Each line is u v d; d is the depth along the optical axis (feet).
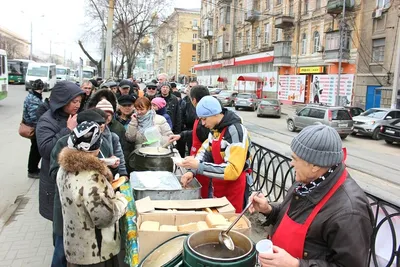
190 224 6.95
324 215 5.11
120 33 105.50
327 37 83.71
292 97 100.73
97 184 7.02
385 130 47.47
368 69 75.72
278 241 5.65
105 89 12.87
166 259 6.21
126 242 7.95
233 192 9.83
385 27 71.41
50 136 9.66
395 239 7.61
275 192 14.20
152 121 13.56
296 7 98.94
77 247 7.41
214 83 167.12
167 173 9.71
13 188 19.10
